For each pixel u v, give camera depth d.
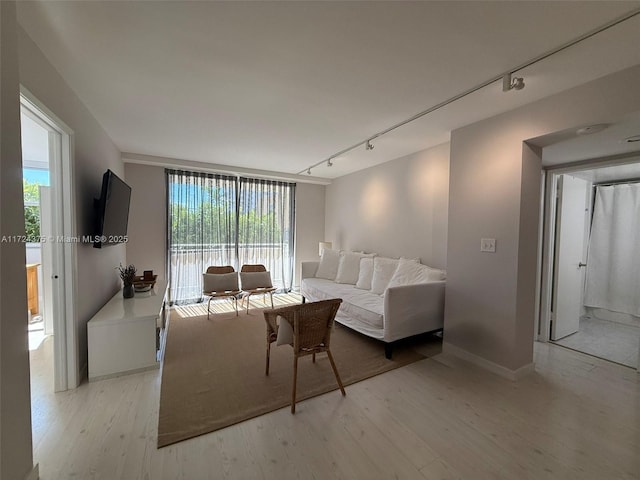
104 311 2.70
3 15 1.23
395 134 3.22
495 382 2.42
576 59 1.76
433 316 3.12
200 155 4.26
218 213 5.10
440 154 3.61
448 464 1.55
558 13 1.41
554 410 2.03
